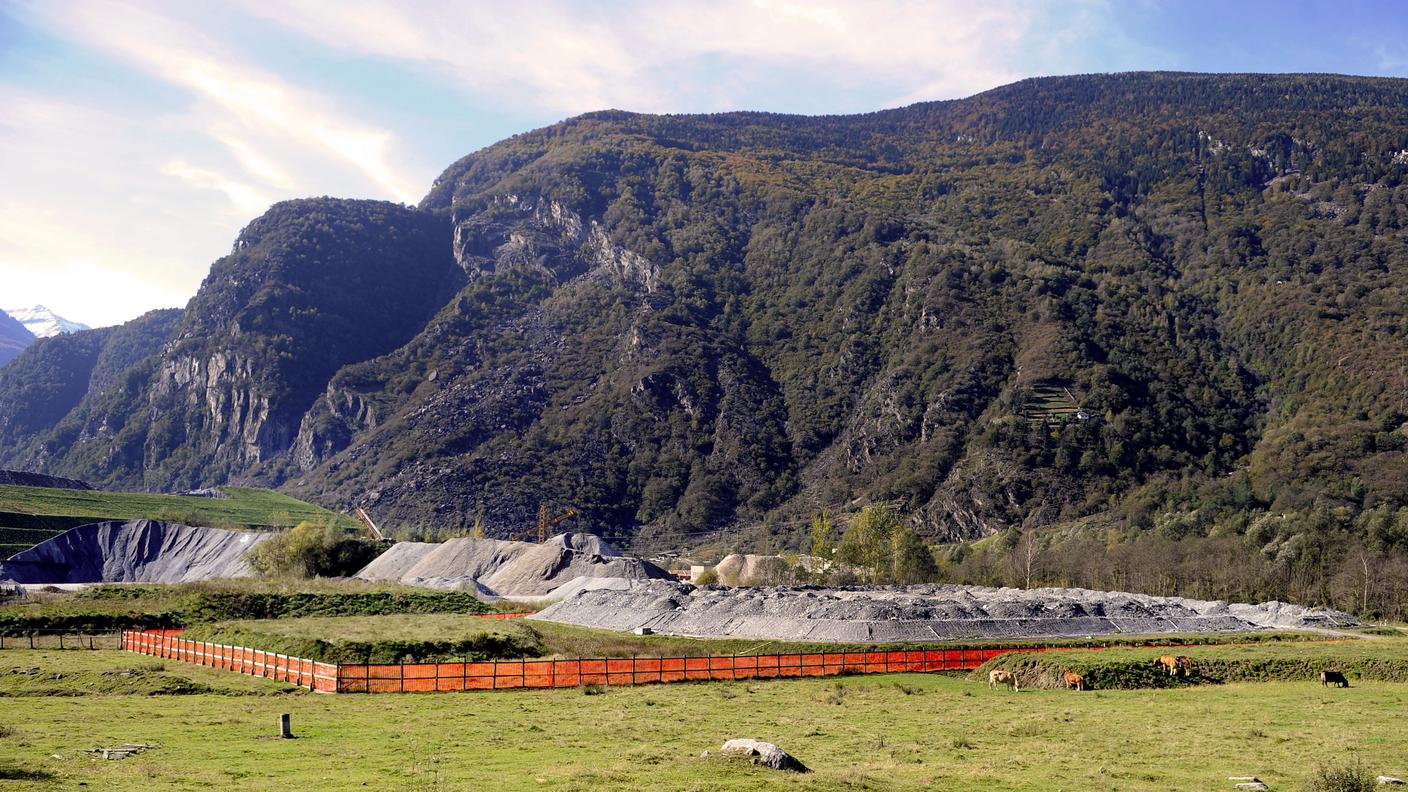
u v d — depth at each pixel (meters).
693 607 111.88
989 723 58.72
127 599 121.81
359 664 78.56
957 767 44.84
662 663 82.81
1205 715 62.47
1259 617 121.31
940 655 89.19
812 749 49.88
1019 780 42.38
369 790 38.28
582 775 40.47
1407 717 61.31
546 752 47.53
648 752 46.44
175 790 38.12
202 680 74.19
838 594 122.81
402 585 150.00
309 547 192.88
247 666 79.19
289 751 47.56
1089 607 111.81
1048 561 185.50
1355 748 50.56
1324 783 40.84
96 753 46.22
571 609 124.00
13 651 90.44
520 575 181.25
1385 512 184.12
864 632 97.88
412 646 86.44
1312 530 165.38
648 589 127.00
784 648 93.12
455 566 192.38
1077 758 47.91
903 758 47.66
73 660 83.12
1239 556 167.62
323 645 85.19
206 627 101.25
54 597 125.31
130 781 39.72
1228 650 92.12
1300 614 122.06
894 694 72.44
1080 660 80.81
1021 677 80.25
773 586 140.38
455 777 41.12
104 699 67.25
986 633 100.75
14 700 66.75
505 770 42.88
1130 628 107.19
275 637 89.50
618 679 78.31
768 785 38.78
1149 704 67.69
